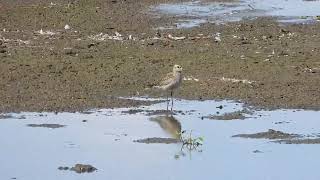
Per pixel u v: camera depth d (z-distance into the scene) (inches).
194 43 1047.6
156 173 618.8
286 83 856.9
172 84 786.2
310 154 653.9
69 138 696.4
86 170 623.2
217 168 629.3
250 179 604.4
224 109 774.5
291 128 717.3
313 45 1034.1
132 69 913.5
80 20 1181.7
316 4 1358.3
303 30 1129.4
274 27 1149.1
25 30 1114.7
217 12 1273.4
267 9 1306.6
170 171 622.2
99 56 973.8
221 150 667.4
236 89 836.6
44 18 1186.0
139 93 828.0
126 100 804.0
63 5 1279.5
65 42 1046.4
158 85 814.5
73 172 621.0
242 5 1343.5
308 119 741.9
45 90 832.9
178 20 1201.4
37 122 738.2
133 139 693.3
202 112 766.5
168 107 781.9
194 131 709.9
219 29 1137.4
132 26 1155.3
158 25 1165.1
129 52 995.3
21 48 1008.2
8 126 727.7
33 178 608.4
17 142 687.7
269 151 661.9
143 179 605.3
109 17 1210.6
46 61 944.9
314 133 703.7
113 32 1114.7
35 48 1009.5
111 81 866.1
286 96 810.8
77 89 837.2
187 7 1312.7
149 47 1023.6
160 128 720.3
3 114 762.2
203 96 816.3
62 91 830.5
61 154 660.1
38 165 635.5
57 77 880.9
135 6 1305.4
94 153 662.5
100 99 806.5
